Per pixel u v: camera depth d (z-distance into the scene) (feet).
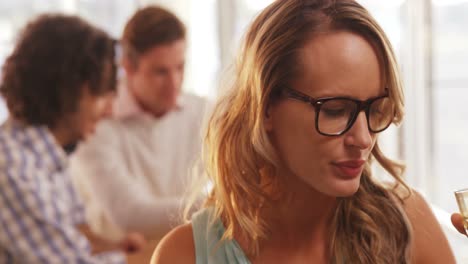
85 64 5.49
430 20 8.13
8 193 5.05
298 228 3.52
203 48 12.05
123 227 6.89
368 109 2.98
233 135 3.53
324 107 2.97
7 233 5.08
